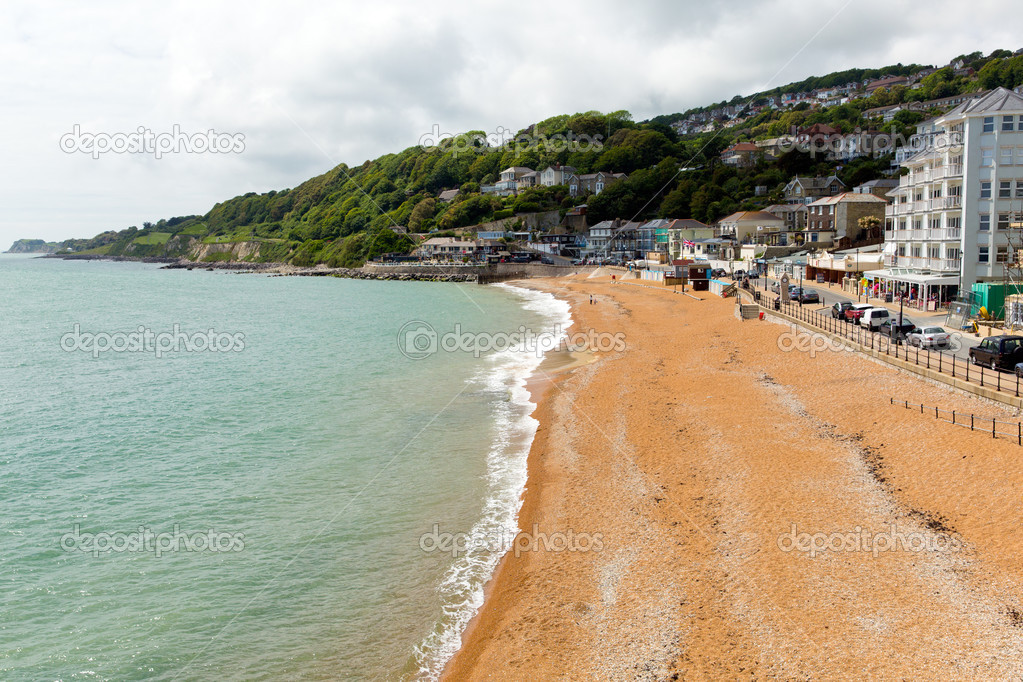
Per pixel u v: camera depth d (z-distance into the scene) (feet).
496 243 514.27
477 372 156.56
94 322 272.72
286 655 55.47
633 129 613.52
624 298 297.53
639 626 56.34
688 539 69.56
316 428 114.01
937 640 50.75
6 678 52.60
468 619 59.82
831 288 219.41
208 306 341.82
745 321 180.96
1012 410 83.10
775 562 63.21
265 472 94.38
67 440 108.27
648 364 150.10
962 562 60.03
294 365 169.99
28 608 62.03
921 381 102.63
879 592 57.26
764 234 338.34
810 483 79.10
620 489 83.66
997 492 69.31
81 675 53.16
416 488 88.07
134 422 118.32
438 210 618.03
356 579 66.49
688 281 322.96
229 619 60.44
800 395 111.34
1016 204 144.36
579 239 513.04
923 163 169.58
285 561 69.87
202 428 114.42
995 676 46.52
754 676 48.83
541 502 82.12
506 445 103.81
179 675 53.26
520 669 52.29
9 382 151.64
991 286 133.59
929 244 165.68
